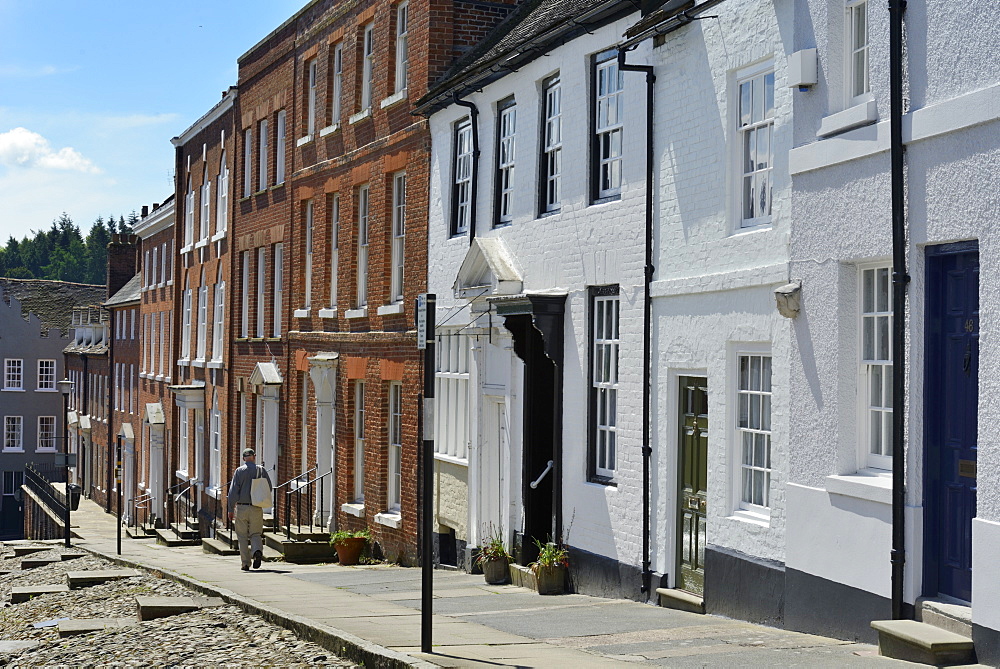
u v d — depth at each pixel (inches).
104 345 2181.3
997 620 327.9
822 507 412.5
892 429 379.2
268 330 1109.7
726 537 477.1
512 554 653.9
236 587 631.8
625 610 507.2
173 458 1466.5
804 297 424.8
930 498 367.9
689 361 506.0
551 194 639.8
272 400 1102.4
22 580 810.2
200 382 1369.3
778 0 448.1
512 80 673.6
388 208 851.4
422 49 789.9
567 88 613.6
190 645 466.6
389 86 848.9
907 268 374.0
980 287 342.3
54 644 511.5
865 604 389.1
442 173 767.7
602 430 587.5
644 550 532.1
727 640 407.5
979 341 343.9
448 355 755.4
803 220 427.2
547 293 607.2
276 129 1125.1
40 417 2596.0
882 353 396.8
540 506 642.2
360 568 788.0
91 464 2230.6
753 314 460.1
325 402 955.3
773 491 445.1
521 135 663.1
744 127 476.7
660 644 403.2
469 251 689.0
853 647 378.6
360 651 399.9
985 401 338.0
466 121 740.7
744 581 463.2
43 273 6432.1
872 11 395.2
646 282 537.6
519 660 370.0
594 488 578.6
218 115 1325.0
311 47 1013.2
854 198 399.2
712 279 485.1
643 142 546.3
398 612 511.5
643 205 545.0
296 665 411.8
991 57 340.5
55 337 2620.6
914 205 370.9
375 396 857.5
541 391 642.8
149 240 1753.2
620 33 562.6
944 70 359.6
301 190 1027.9
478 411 702.5
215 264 1321.4
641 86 549.6
